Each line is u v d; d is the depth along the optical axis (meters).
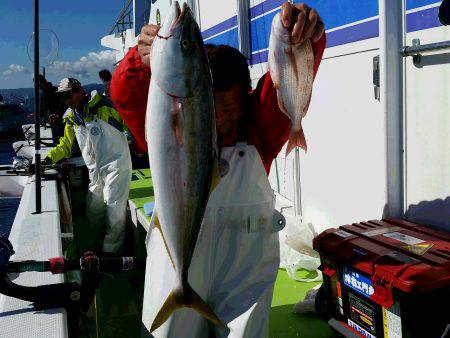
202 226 1.79
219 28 4.83
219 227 1.81
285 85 1.61
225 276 1.82
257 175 1.80
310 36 1.61
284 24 1.57
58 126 7.78
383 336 1.92
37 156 3.40
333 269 2.20
